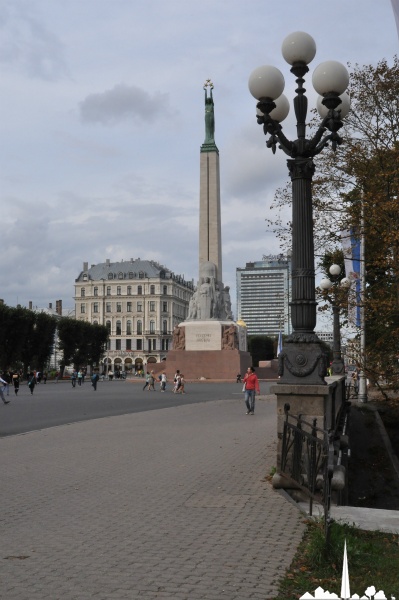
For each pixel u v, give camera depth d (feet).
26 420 93.35
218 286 263.90
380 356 81.20
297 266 40.50
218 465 49.55
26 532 30.09
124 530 30.32
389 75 86.22
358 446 79.05
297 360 39.91
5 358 302.86
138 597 21.45
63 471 47.52
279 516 32.89
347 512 33.65
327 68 40.34
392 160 81.25
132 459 53.16
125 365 567.59
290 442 38.78
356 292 85.51
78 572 24.09
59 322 373.20
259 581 23.00
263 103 41.47
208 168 261.44
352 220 84.12
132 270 579.89
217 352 251.60
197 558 25.77
